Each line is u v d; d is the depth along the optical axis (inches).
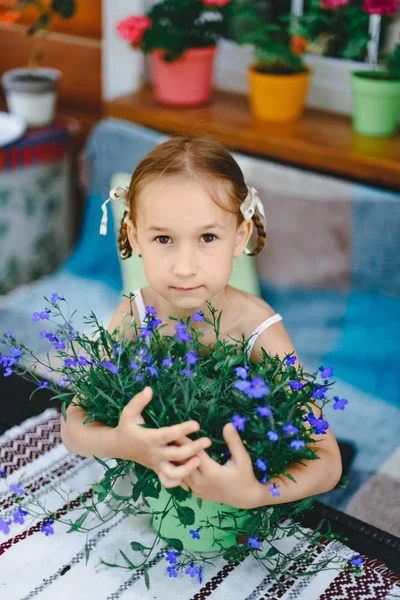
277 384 36.3
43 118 100.4
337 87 91.7
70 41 106.8
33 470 44.8
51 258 107.4
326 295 80.4
